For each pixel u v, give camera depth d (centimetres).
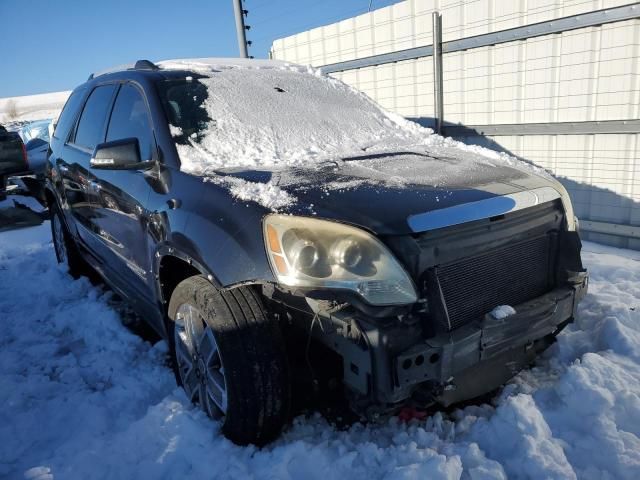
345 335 181
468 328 193
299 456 199
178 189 239
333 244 180
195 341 234
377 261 177
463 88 584
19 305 414
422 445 204
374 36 668
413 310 183
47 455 223
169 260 249
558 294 228
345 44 712
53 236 509
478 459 192
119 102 326
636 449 192
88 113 378
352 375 183
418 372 180
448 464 184
